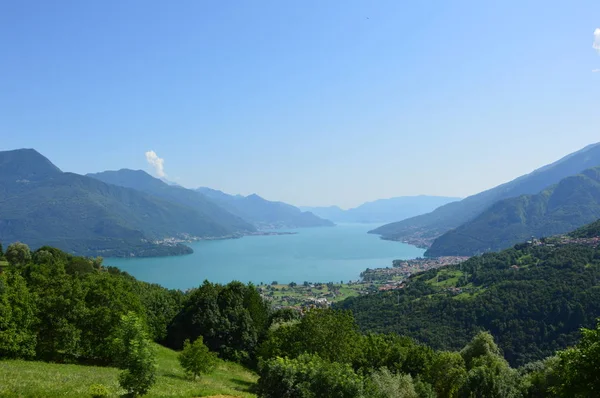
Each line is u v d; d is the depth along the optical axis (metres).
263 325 63.03
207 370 33.53
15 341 31.47
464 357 57.25
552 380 39.78
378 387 24.70
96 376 27.20
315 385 20.73
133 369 18.98
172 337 59.28
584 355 16.98
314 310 38.25
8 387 19.00
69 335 34.69
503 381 38.31
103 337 36.28
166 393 23.19
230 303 60.59
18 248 106.69
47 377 23.67
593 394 16.55
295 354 35.09
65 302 35.38
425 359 48.97
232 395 25.53
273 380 21.59
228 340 57.22
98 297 39.03
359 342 47.91
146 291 70.06
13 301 32.75
